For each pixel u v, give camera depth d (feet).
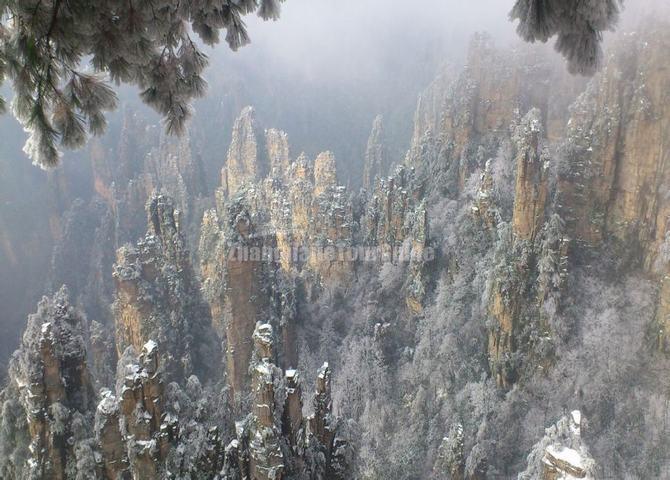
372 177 426.92
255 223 226.17
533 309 175.52
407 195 265.95
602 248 188.03
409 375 210.38
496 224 210.18
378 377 213.25
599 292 179.22
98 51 18.38
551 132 247.29
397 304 242.37
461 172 267.59
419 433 188.75
